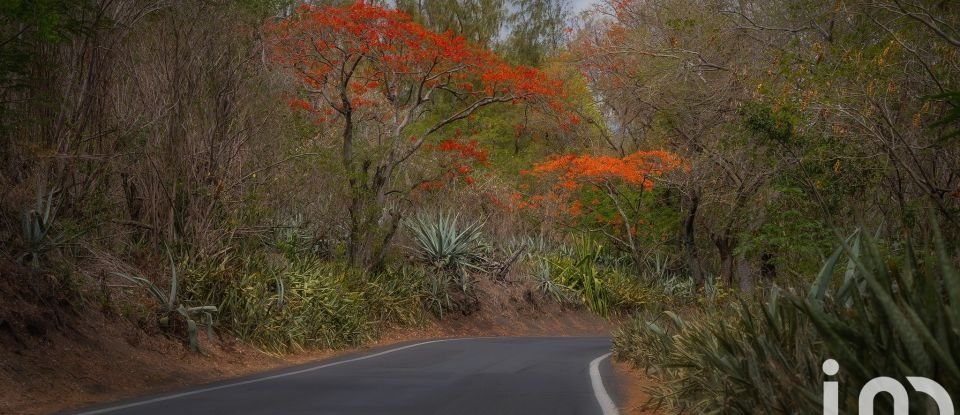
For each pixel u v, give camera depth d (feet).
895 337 15.43
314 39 86.53
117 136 53.21
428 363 56.59
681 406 31.81
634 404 36.86
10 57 44.57
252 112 63.31
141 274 54.80
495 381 44.52
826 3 60.08
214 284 57.93
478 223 118.52
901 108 54.90
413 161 111.65
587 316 123.03
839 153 55.88
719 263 132.46
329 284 73.97
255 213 68.03
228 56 60.95
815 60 59.06
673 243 129.80
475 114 143.84
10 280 42.75
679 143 102.17
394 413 31.94
